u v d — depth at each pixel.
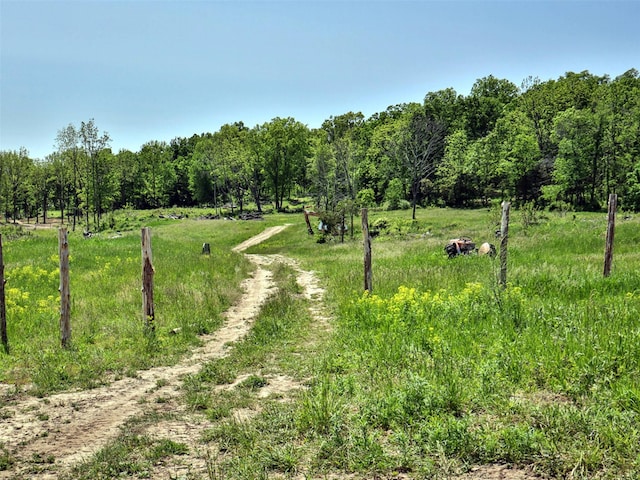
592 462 3.95
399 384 6.23
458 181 75.56
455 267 17.28
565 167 61.50
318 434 5.09
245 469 4.43
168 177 120.06
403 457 4.34
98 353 9.52
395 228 46.59
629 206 59.09
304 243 46.56
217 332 12.03
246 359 9.05
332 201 70.94
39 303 13.66
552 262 17.58
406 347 7.96
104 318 12.31
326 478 4.19
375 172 82.81
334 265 23.53
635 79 83.88
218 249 35.41
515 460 4.19
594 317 8.30
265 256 35.97
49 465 4.85
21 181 96.12
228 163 95.25
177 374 8.52
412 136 73.81
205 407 6.58
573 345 6.72
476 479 3.98
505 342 7.48
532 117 78.75
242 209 96.25
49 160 97.69
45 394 7.33
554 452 4.13
